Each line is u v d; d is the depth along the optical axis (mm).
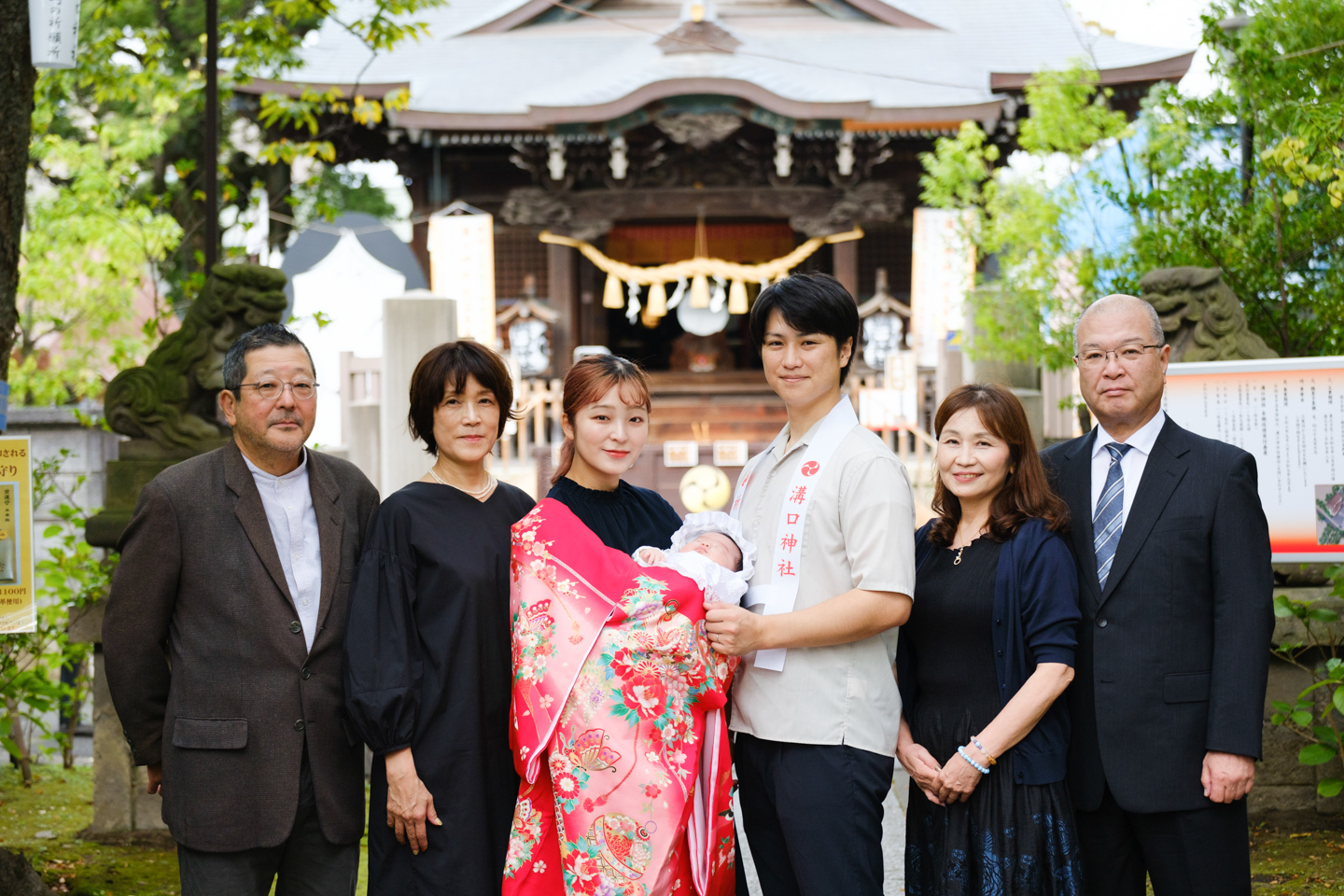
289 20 7047
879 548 2557
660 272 13289
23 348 12242
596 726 2443
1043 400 6734
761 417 13586
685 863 2486
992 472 2695
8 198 3338
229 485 2697
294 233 12812
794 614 2545
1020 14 15844
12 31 3268
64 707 5125
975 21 15727
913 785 2752
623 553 2611
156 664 2686
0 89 3264
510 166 14039
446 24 16281
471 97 13648
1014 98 13375
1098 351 2766
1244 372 3867
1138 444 2801
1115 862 2711
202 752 2588
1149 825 2623
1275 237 4969
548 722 2451
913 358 10320
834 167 13523
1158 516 2684
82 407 7004
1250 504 2660
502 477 10078
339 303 10688
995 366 6938
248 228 7137
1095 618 2680
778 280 2783
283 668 2631
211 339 4461
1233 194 5273
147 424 4438
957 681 2666
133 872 4027
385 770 2578
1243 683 2535
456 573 2627
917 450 9789
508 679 2697
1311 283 5023
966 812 2592
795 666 2623
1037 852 2521
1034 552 2623
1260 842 4090
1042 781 2551
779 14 15727
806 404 2773
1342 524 3756
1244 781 2512
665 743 2469
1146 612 2639
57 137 9203
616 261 14008
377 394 6992
